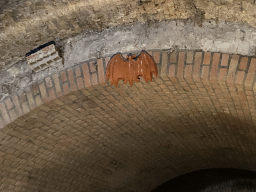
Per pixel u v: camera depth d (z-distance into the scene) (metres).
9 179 5.80
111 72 4.16
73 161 6.71
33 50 4.75
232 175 8.20
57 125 5.33
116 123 5.88
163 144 7.17
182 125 5.97
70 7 4.07
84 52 4.43
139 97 4.85
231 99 4.18
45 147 5.77
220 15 3.69
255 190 7.68
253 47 3.52
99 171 7.59
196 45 3.83
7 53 4.60
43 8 4.09
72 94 4.51
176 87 4.30
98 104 4.99
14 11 4.04
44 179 6.52
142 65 4.02
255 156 6.47
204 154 7.51
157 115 5.62
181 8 3.82
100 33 4.43
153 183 9.15
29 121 4.90
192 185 8.81
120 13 4.14
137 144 7.06
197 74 3.79
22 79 4.73
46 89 4.58
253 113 4.36
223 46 3.68
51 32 4.49
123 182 8.46
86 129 5.81
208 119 5.34
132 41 4.19
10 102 4.77
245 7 3.41
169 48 3.97
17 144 5.27
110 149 6.98
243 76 3.54
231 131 5.56
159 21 4.09
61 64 4.53
